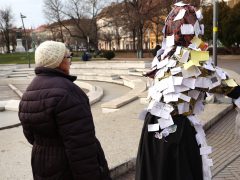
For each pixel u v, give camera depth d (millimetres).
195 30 3146
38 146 2838
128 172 5121
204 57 3059
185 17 3148
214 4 10781
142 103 10523
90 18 63469
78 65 28875
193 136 3113
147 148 3164
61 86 2695
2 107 11742
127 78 19469
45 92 2686
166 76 3154
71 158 2617
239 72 21781
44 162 2766
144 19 40594
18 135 7105
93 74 23312
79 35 68688
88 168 2627
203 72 3080
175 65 3104
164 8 39219
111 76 21578
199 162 3090
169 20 3258
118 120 7938
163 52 3322
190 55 3072
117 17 44875
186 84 3057
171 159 3059
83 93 2836
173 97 3061
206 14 38844
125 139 6227
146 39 68500
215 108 9078
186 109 3104
